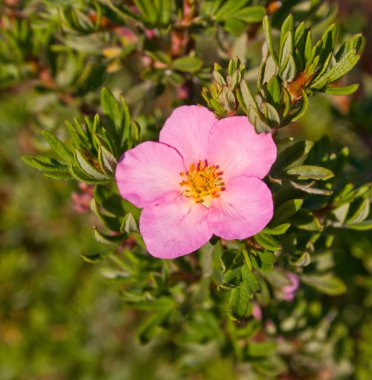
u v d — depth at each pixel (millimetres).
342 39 220
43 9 195
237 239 146
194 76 183
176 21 177
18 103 295
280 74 141
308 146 153
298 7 185
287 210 147
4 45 198
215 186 144
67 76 208
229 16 173
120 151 157
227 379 253
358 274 236
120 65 194
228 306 144
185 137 148
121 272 177
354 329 237
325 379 228
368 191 166
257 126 138
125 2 176
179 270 176
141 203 146
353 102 233
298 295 206
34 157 150
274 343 198
